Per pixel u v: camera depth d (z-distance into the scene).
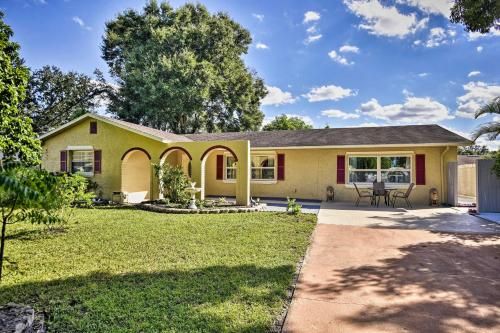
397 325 3.48
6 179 3.07
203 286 4.41
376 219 10.27
